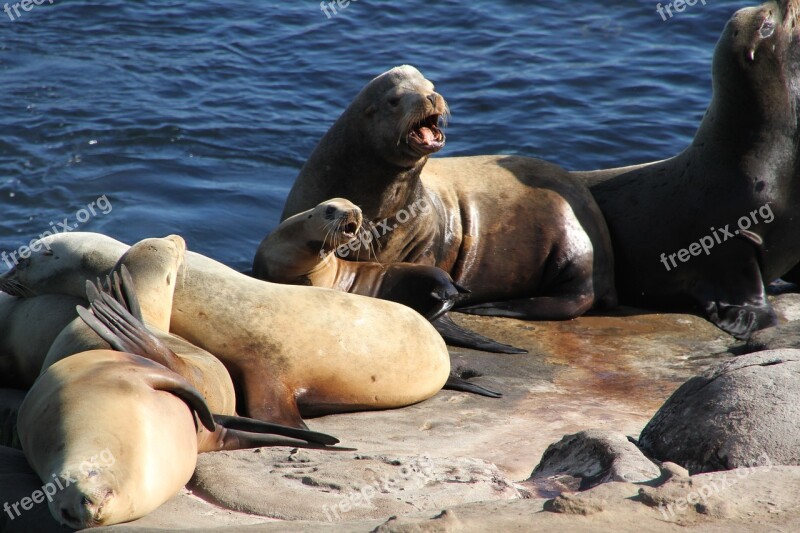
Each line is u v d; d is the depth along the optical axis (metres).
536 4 56.38
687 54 50.34
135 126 41.56
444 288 25.94
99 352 16.17
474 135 42.56
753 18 28.95
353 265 26.42
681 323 29.03
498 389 22.92
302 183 28.72
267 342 20.56
